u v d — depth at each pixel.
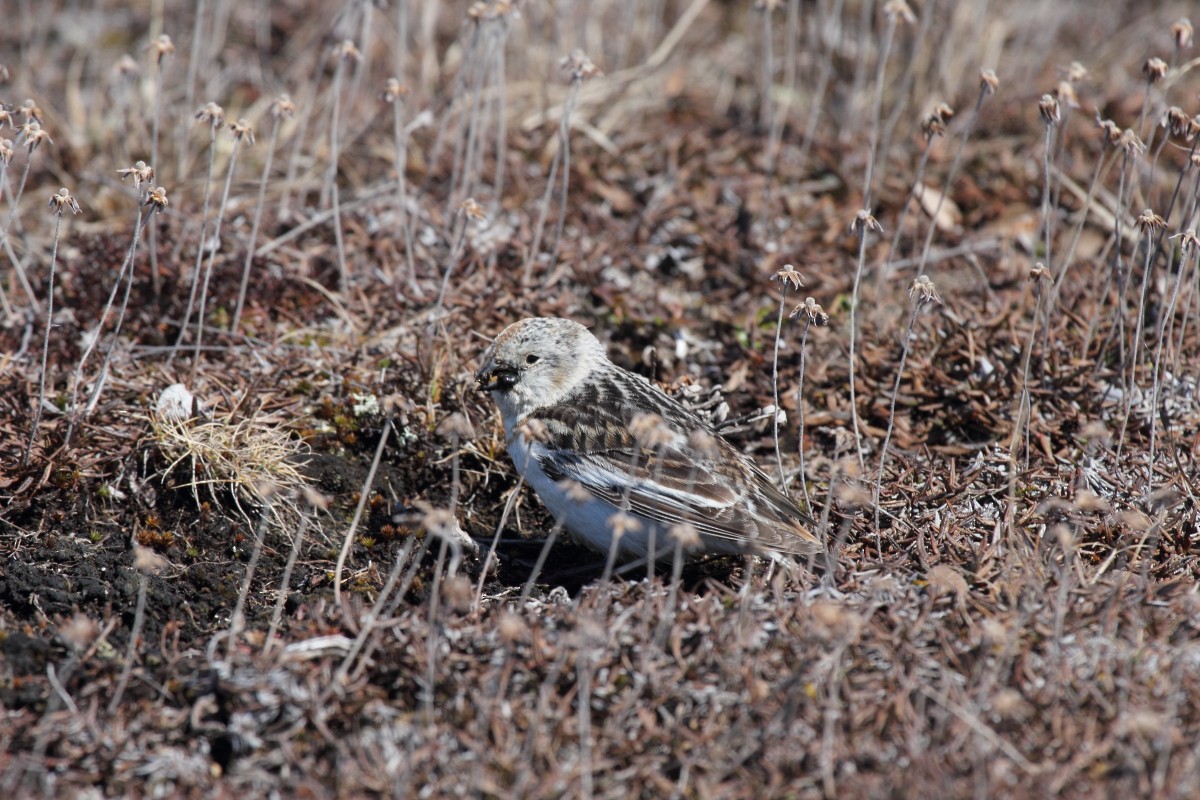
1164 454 10.73
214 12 18.27
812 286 13.20
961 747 7.28
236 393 11.21
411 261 12.68
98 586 9.27
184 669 8.20
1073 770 7.06
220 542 9.97
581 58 12.31
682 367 12.34
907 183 14.80
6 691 7.96
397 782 7.11
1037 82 16.69
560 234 13.08
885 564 9.23
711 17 18.92
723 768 7.28
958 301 12.75
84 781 7.36
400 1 15.15
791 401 11.84
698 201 14.36
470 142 13.44
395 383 11.32
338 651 8.16
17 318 12.20
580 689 7.64
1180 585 8.80
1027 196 14.71
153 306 12.27
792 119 16.20
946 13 16.89
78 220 13.87
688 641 8.16
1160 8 18.97
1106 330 12.32
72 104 15.59
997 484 10.51
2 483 9.97
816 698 7.59
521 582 9.97
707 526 9.34
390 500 10.55
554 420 10.12
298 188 14.45
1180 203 14.02
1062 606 8.15
